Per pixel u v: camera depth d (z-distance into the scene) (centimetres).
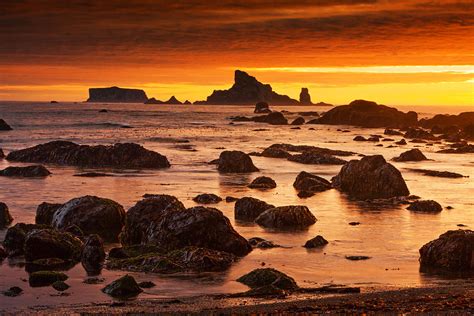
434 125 13662
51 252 2783
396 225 3547
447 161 7156
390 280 2477
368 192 4672
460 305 2019
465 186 5097
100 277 2523
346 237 3241
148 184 5094
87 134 10750
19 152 6844
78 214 3400
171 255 2741
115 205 3475
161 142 9462
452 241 2698
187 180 5372
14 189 4750
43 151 6788
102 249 2788
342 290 2295
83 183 5119
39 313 2047
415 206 4025
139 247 2906
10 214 3697
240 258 2816
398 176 4656
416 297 2162
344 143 9619
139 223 3150
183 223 2955
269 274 2420
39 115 17850
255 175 5762
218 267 2659
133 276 2538
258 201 3775
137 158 6388
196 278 2503
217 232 2934
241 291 2323
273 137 10825
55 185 4988
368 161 4781
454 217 3809
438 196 4584
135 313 2017
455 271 2628
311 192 4725
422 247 2769
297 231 3378
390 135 11562
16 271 2612
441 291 2266
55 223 3409
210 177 5584
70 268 2662
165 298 2231
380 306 2017
